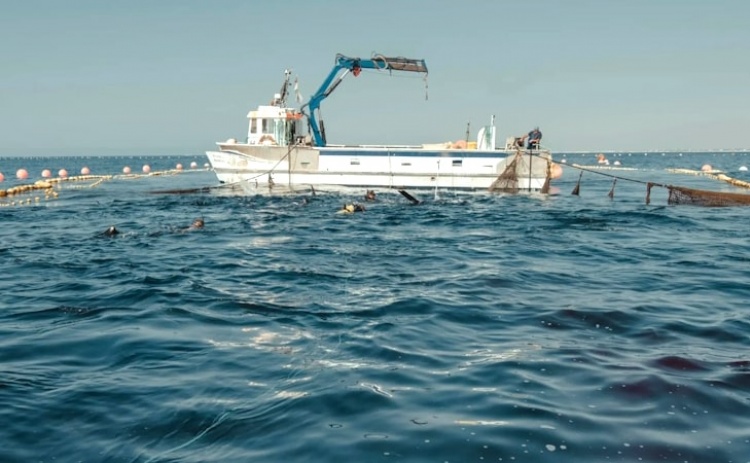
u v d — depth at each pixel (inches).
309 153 1213.1
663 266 464.8
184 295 362.0
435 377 216.4
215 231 687.1
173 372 225.0
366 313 315.0
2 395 202.2
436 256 508.7
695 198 1006.4
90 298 358.0
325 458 155.2
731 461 153.5
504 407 187.5
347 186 1218.6
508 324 291.9
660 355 240.4
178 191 1280.8
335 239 620.7
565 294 361.1
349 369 226.2
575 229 701.9
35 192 1386.6
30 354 249.9
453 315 309.3
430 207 969.5
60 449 164.4
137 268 459.5
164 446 165.3
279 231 685.3
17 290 382.9
